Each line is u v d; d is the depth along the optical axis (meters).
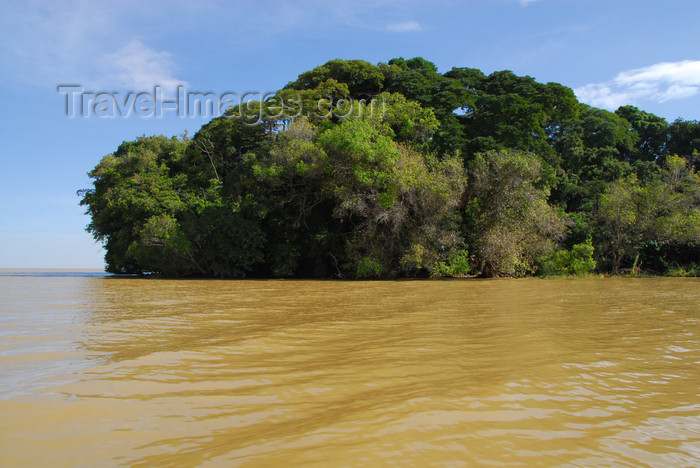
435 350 4.60
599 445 2.29
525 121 28.69
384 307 8.82
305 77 34.44
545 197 24.83
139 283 18.41
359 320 6.88
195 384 3.40
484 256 22.55
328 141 22.20
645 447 2.28
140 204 25.45
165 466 2.06
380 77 33.41
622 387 3.32
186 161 31.50
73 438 2.40
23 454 2.20
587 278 22.03
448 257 22.12
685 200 24.94
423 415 2.69
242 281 20.33
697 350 4.62
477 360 4.16
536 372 3.73
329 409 2.83
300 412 2.78
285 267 25.50
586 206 29.52
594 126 37.81
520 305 9.09
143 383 3.43
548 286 15.45
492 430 2.47
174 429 2.52
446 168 21.97
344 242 24.56
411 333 5.63
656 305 9.07
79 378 3.57
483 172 22.38
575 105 30.61
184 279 22.62
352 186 22.19
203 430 2.50
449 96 28.31
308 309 8.52
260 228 24.73
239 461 2.10
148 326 6.30
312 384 3.39
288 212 25.86
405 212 21.97
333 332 5.73
